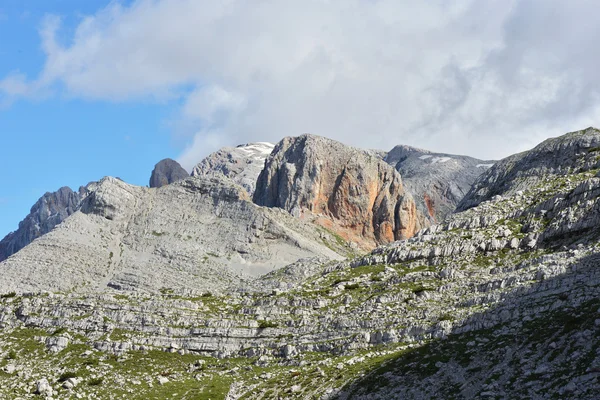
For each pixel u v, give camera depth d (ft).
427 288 625.82
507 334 478.18
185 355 651.66
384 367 505.25
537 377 414.21
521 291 523.70
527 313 492.95
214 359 641.40
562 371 407.23
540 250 627.46
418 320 565.94
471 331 510.17
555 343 435.94
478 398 419.74
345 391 493.36
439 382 457.68
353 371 520.01
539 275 537.24
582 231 612.70
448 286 616.39
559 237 627.46
